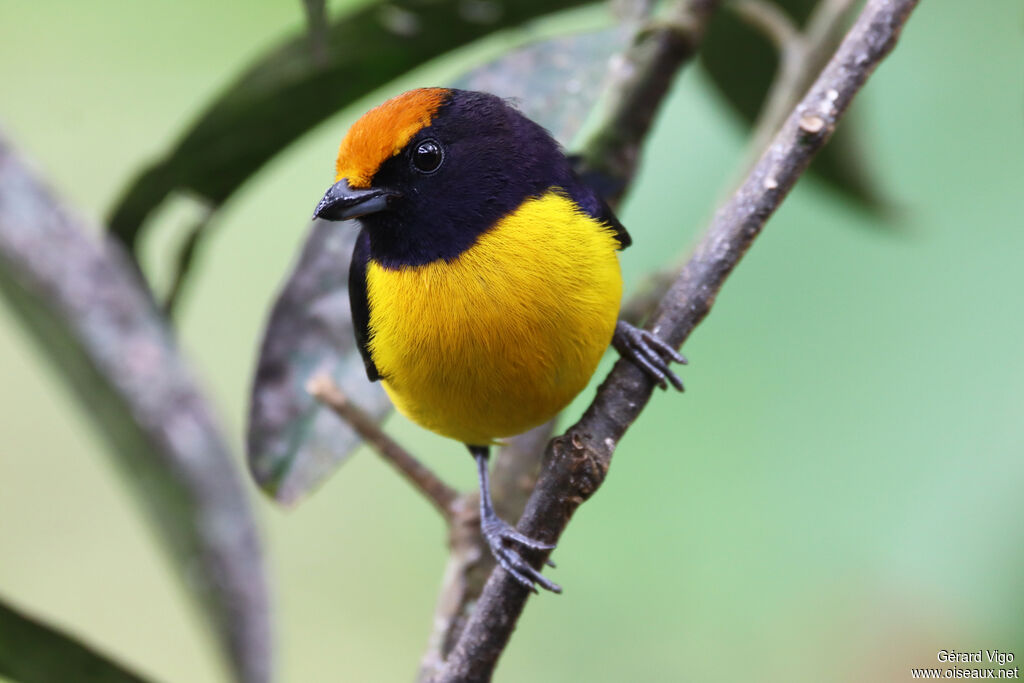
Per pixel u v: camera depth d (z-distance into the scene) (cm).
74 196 1062
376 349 681
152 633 1108
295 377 746
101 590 1130
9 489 1177
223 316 1109
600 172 820
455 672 568
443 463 1038
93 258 792
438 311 649
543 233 641
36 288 773
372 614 1055
